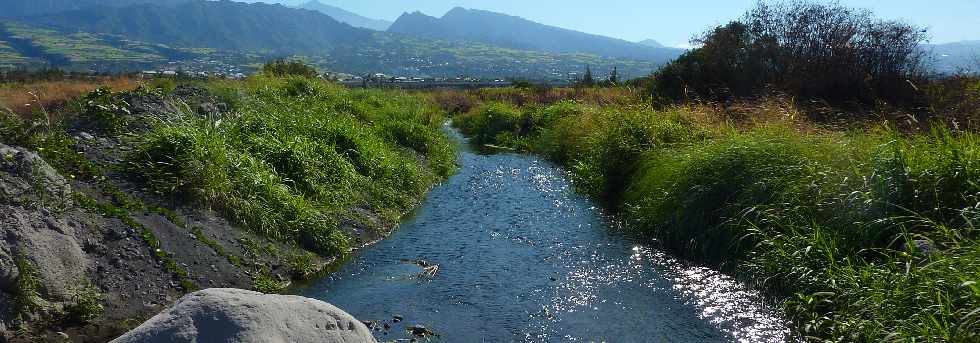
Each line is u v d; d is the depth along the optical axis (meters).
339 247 8.03
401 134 15.65
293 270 7.21
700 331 5.76
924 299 4.69
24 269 4.93
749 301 6.41
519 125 22.14
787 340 5.52
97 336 5.09
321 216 8.41
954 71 14.95
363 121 16.03
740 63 17.42
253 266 6.91
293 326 3.83
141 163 7.57
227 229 7.23
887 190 6.28
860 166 6.93
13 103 14.98
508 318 6.07
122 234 6.21
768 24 17.45
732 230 7.52
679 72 18.50
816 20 16.78
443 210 10.81
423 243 8.72
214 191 7.53
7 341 4.65
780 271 6.43
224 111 11.26
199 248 6.67
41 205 5.59
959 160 6.29
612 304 6.43
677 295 6.65
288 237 7.72
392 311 6.22
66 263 5.39
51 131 7.59
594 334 5.71
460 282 7.09
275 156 9.32
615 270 7.50
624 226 9.61
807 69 16.14
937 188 6.18
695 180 8.62
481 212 10.62
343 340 3.97
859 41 15.85
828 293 5.55
